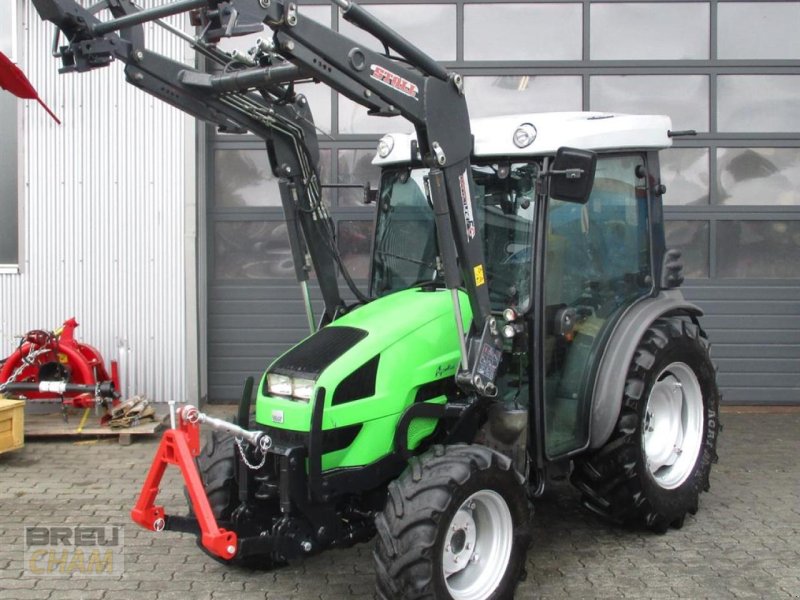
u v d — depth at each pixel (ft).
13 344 26.73
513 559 13.26
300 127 15.69
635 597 13.67
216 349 27.66
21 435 21.65
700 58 26.86
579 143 14.55
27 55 26.20
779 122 26.94
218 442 14.51
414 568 11.97
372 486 13.25
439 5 26.94
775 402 27.22
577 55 26.94
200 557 15.46
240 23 10.96
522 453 14.10
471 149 13.74
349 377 13.10
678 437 17.21
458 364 14.14
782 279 27.12
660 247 17.08
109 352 26.71
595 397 15.53
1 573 14.73
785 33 26.78
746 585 14.10
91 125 26.35
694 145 26.94
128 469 20.79
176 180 26.35
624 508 15.80
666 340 15.94
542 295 14.39
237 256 27.50
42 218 26.50
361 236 27.25
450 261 13.23
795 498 18.51
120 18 12.80
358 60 12.17
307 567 15.05
